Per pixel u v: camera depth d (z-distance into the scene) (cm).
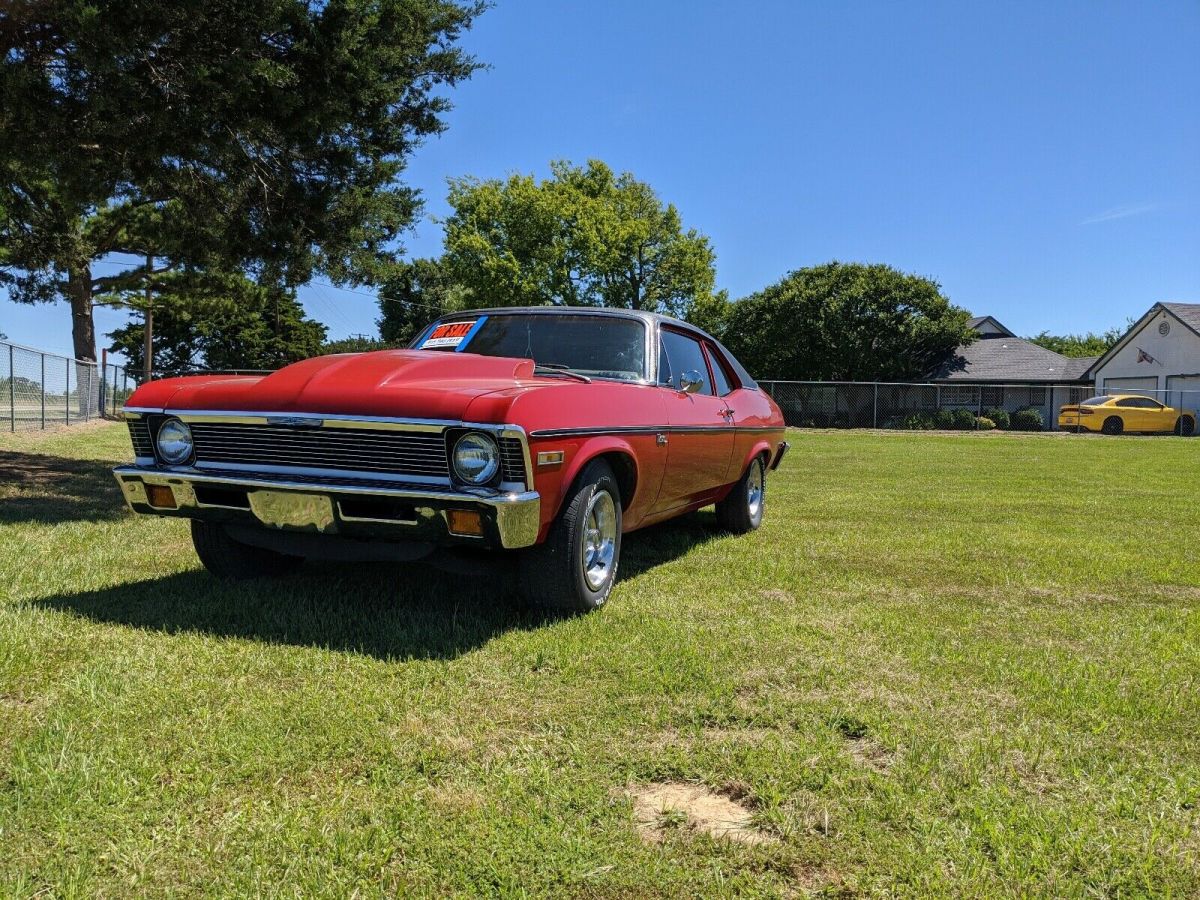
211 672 302
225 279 1686
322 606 391
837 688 304
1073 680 316
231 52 761
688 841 201
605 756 244
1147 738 267
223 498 377
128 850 191
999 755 251
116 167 798
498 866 189
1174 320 3366
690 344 566
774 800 219
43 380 1809
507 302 4712
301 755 239
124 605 388
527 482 337
